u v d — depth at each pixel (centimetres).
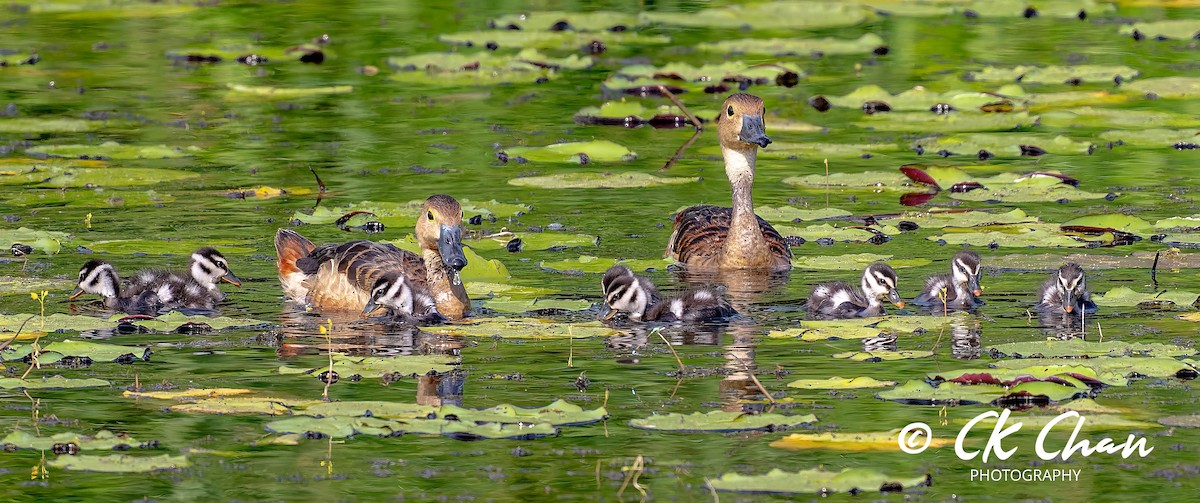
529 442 1118
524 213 2048
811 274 1755
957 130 2600
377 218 1966
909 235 1922
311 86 2992
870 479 1000
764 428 1138
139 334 1456
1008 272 1709
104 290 1570
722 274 1762
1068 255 1781
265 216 2005
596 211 2077
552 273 1730
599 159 2392
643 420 1143
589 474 1043
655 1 3959
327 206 2055
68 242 1831
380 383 1266
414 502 992
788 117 2727
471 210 2011
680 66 3091
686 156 2441
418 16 3797
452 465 1069
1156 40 3453
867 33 3578
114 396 1228
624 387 1253
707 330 1475
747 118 1788
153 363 1338
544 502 991
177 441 1117
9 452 1101
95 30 3603
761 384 1247
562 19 3681
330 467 1065
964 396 1197
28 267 1719
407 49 3381
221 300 1616
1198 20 3625
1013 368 1262
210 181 2220
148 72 3123
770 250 1800
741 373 1296
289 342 1423
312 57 3256
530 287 1650
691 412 1176
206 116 2716
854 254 1795
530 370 1312
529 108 2827
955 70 3112
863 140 2530
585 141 2447
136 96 2883
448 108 2816
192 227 1936
